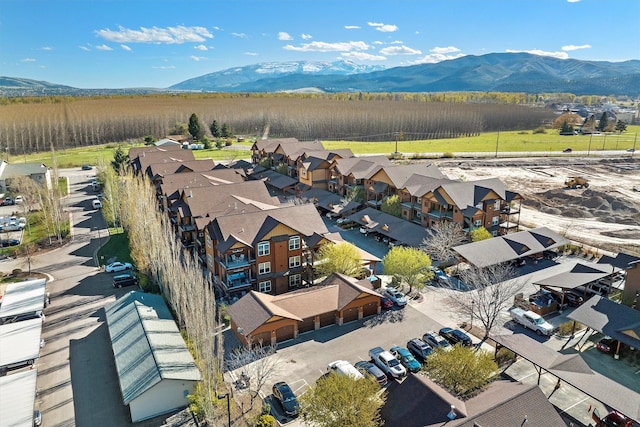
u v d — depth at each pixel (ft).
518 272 198.70
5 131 552.41
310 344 144.66
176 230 233.35
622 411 98.02
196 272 144.25
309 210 195.93
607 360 135.64
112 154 514.68
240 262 171.53
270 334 142.51
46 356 141.28
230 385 124.77
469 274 180.55
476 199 228.02
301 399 109.29
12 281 196.13
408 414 95.81
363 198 286.25
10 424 104.27
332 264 178.60
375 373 123.24
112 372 133.49
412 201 252.42
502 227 237.66
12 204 316.60
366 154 497.05
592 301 148.05
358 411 94.89
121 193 259.80
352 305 157.07
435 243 201.36
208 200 219.82
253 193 231.71
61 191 352.08
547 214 302.86
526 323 153.69
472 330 151.84
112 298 180.14
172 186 246.06
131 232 209.36
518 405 92.89
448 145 581.94
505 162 457.68
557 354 120.37
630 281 155.53
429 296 176.86
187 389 119.75
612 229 267.18
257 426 107.04
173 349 130.72
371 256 199.72
